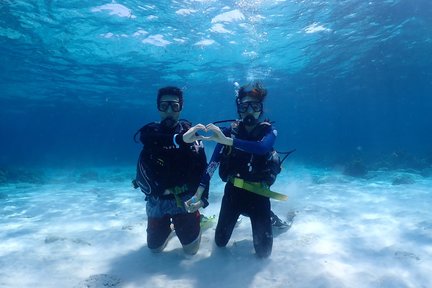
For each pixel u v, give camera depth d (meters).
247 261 4.44
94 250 5.08
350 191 11.22
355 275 3.88
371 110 80.19
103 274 3.97
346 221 6.69
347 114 89.75
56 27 15.98
